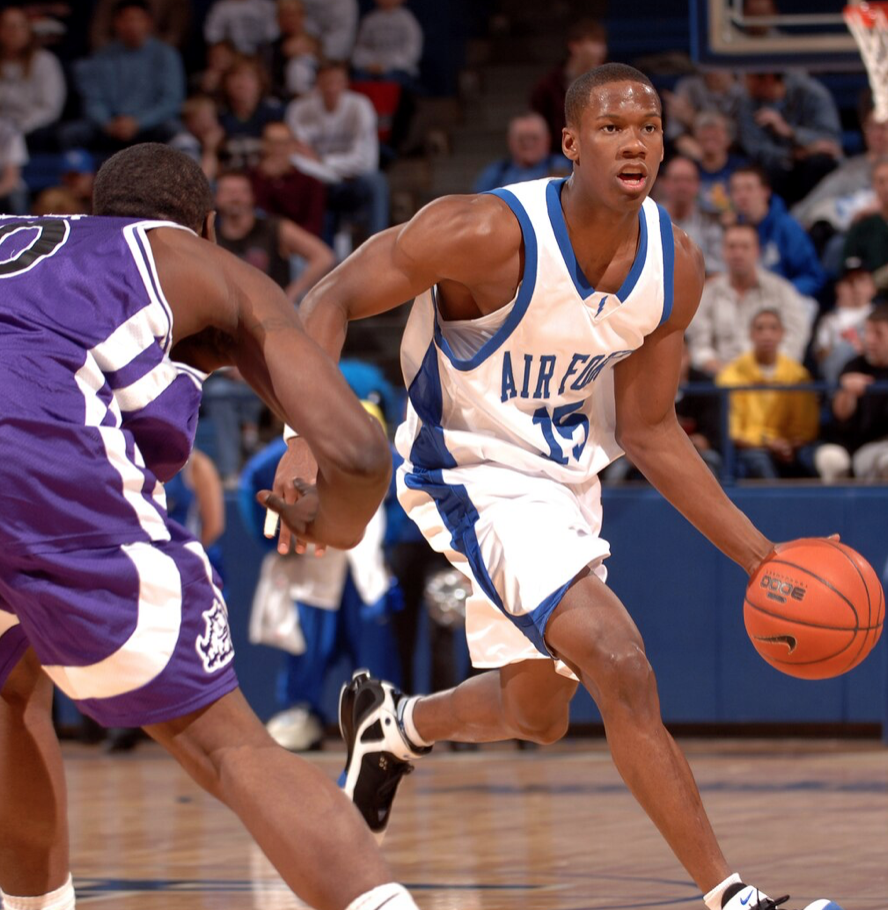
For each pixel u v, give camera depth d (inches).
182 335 284.5
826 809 631.2
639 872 485.1
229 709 270.2
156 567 266.8
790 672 381.4
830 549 383.9
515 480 405.1
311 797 256.4
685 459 406.3
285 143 1159.0
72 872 502.9
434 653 888.9
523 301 381.4
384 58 1461.6
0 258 283.3
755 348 935.7
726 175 1116.5
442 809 652.7
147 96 1346.0
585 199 372.2
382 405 860.6
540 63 1583.4
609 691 350.6
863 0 848.9
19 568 267.1
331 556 869.2
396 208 1374.3
